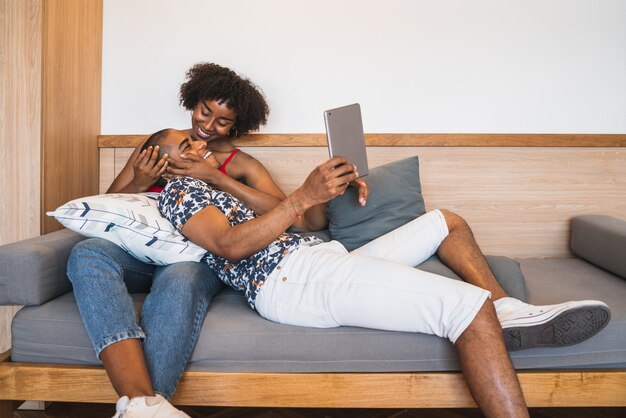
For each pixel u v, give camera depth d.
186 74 2.13
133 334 1.29
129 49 2.31
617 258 1.86
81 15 2.15
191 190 1.49
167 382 1.29
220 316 1.49
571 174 2.32
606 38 2.32
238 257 1.41
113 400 1.42
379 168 1.99
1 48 1.89
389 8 2.30
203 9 2.30
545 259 2.25
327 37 2.30
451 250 1.68
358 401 1.43
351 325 1.42
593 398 1.43
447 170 2.31
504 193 2.33
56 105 1.99
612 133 2.34
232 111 1.99
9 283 1.43
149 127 2.34
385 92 2.32
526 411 1.24
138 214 1.52
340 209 1.89
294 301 1.43
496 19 2.30
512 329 1.33
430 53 2.31
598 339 1.44
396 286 1.34
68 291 1.61
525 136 2.30
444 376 1.41
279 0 2.29
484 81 2.32
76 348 1.42
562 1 2.30
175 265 1.50
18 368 1.42
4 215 1.92
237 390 1.42
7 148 1.91
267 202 1.88
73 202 1.51
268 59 2.31
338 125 1.53
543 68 2.32
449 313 1.29
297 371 1.42
